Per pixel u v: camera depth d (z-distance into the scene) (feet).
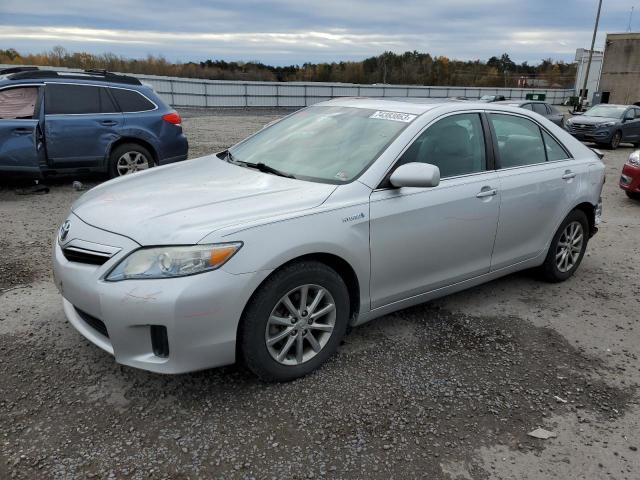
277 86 142.41
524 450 8.70
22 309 12.88
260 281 9.17
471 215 12.43
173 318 8.58
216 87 134.31
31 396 9.52
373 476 7.98
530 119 14.70
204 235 8.82
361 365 10.94
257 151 13.25
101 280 8.93
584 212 16.15
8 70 30.89
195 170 12.60
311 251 9.72
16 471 7.78
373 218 10.62
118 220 9.56
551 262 15.42
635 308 14.49
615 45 140.97
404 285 11.65
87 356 10.84
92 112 26.61
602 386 10.64
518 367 11.19
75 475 7.76
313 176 11.34
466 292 15.12
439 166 12.10
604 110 63.16
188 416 9.15
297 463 8.17
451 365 11.12
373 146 11.61
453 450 8.61
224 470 7.98
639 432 9.28
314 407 9.52
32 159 25.11
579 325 13.30
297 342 10.13
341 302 10.55
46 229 19.79
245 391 9.90
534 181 13.97
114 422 8.93
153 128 28.22
